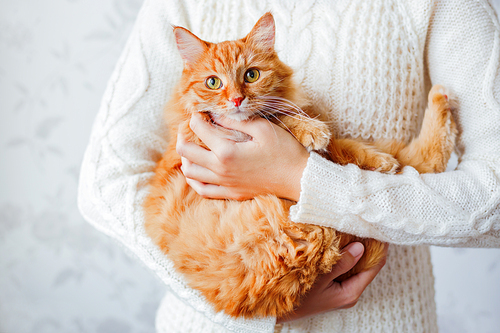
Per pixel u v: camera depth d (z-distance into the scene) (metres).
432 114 1.03
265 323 0.85
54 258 2.20
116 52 2.03
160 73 1.14
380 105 1.03
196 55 1.07
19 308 2.22
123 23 2.01
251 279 0.82
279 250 0.81
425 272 1.11
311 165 0.85
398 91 1.04
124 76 1.16
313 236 0.83
